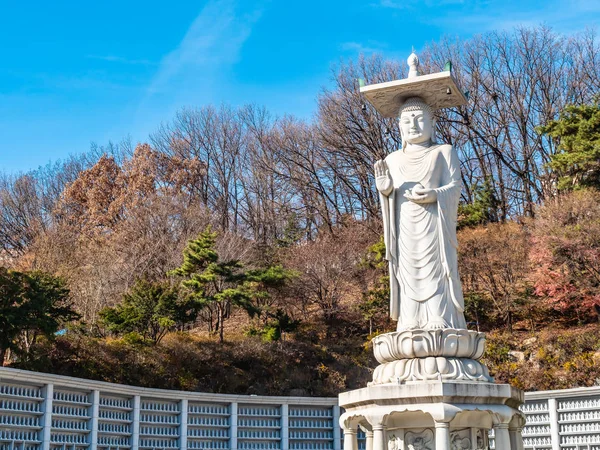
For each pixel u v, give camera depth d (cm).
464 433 1576
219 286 4409
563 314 4138
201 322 4888
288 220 6009
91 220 6025
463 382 1509
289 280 4544
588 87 5619
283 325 4256
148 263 5094
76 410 2606
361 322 4631
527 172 5531
